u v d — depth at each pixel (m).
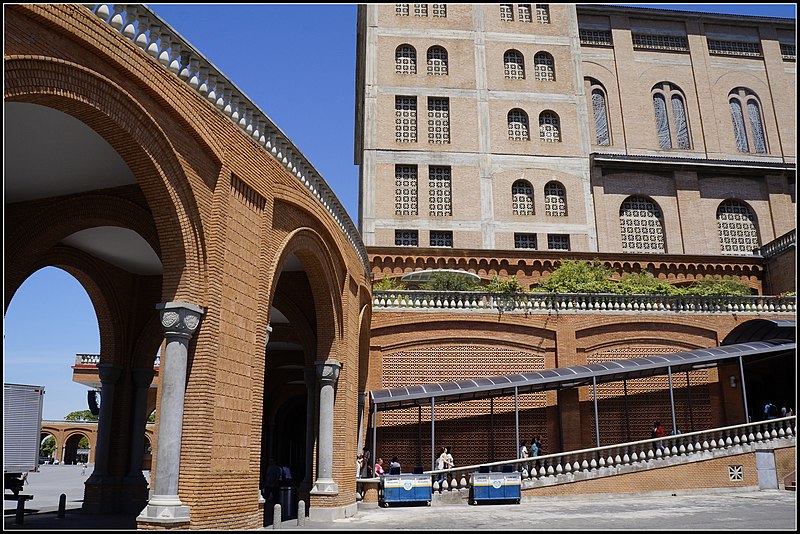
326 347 15.52
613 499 19.64
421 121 38.19
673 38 43.91
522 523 13.86
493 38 40.62
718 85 43.00
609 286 29.39
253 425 11.09
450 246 36.34
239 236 11.07
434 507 18.44
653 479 20.03
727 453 20.38
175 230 9.81
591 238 37.03
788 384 25.34
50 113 9.37
